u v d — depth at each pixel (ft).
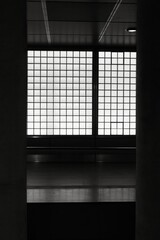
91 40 63.57
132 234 40.52
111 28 55.77
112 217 40.37
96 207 40.14
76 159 68.69
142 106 35.45
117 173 57.21
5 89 31.96
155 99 34.22
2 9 31.50
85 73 68.59
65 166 64.18
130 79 68.85
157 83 34.04
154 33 33.73
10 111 32.27
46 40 63.67
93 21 52.21
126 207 40.37
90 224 40.32
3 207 32.48
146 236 35.53
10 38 31.78
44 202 39.86
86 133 68.95
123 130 69.10
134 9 46.91
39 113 68.54
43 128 68.64
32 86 68.33
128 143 68.95
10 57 31.89
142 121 35.55
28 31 57.82
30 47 67.72
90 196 42.39
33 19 51.24
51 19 51.29
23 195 33.78
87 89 68.64
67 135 68.64
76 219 40.22
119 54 68.64
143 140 35.50
